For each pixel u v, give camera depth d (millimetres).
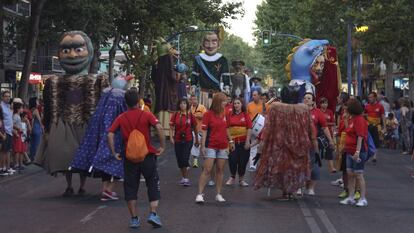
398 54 30125
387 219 10133
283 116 11516
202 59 21781
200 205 11289
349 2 31562
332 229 9273
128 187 9195
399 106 26625
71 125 12609
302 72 17047
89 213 10555
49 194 12914
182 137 13852
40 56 45656
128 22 31516
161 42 22516
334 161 16250
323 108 14773
